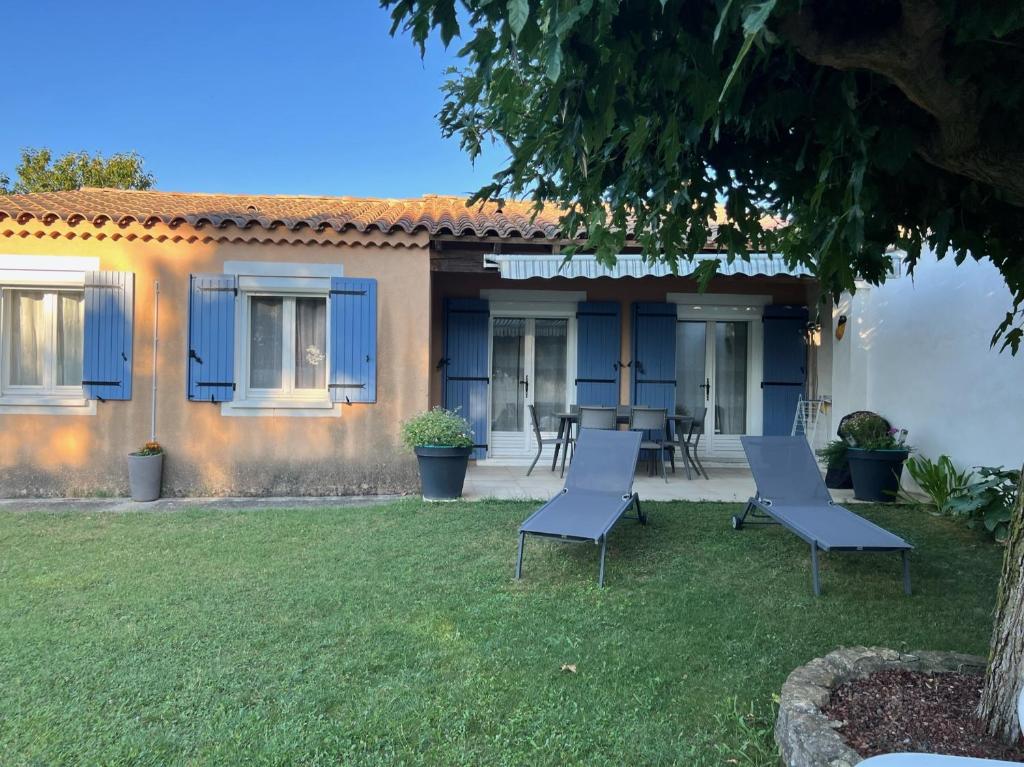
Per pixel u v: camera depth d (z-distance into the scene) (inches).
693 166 129.3
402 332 309.9
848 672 113.2
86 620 153.4
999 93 90.5
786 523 197.3
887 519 255.6
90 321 295.9
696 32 89.4
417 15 86.6
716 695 121.1
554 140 117.6
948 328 291.1
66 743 104.6
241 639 143.4
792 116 108.3
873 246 144.0
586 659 135.1
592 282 399.5
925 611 163.6
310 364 317.1
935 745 93.9
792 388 400.2
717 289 402.3
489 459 400.5
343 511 264.4
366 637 144.9
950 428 289.4
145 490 290.0
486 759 101.5
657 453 378.3
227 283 300.7
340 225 299.7
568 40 88.4
